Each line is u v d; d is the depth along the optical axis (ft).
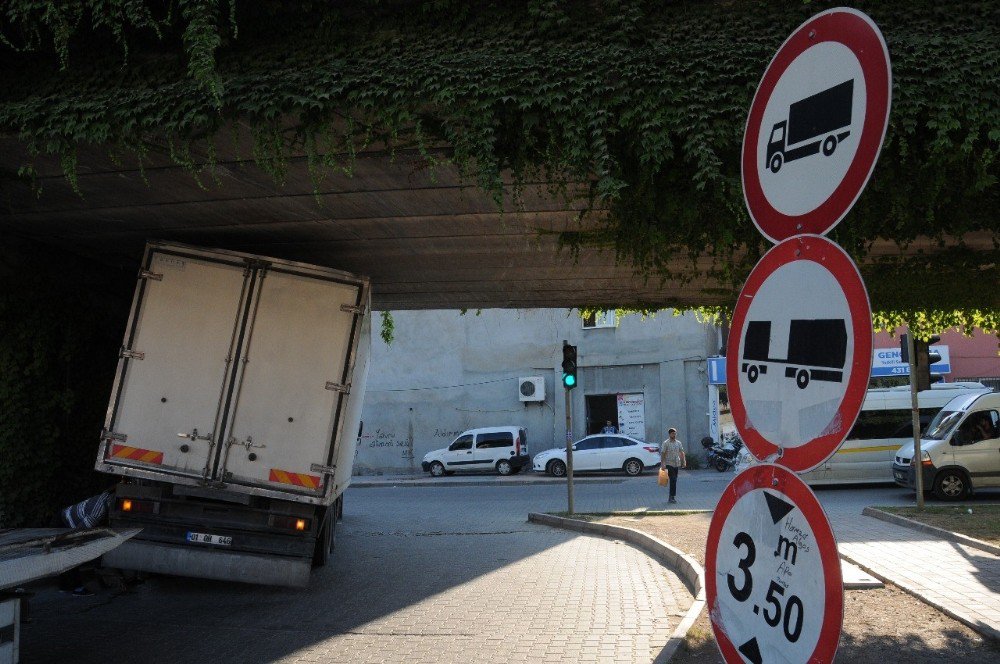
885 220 25.03
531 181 29.14
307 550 32.30
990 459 68.13
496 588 35.04
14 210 36.37
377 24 26.23
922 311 44.93
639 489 91.25
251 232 40.52
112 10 24.79
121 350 32.45
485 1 25.88
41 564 18.54
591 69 24.23
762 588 8.96
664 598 31.81
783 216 9.42
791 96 9.39
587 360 125.90
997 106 21.62
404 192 33.55
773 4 24.62
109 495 34.83
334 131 26.43
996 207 24.58
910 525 48.37
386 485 113.29
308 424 32.58
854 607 27.61
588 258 45.03
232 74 25.96
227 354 32.71
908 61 22.03
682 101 23.52
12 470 38.14
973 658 21.33
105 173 31.40
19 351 39.42
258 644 25.17
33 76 27.66
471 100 24.22
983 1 23.07
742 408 9.50
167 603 32.07
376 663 22.90
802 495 8.48
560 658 23.13
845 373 8.09
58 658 23.49
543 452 118.52
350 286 33.35
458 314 131.13
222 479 31.94
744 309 9.57
